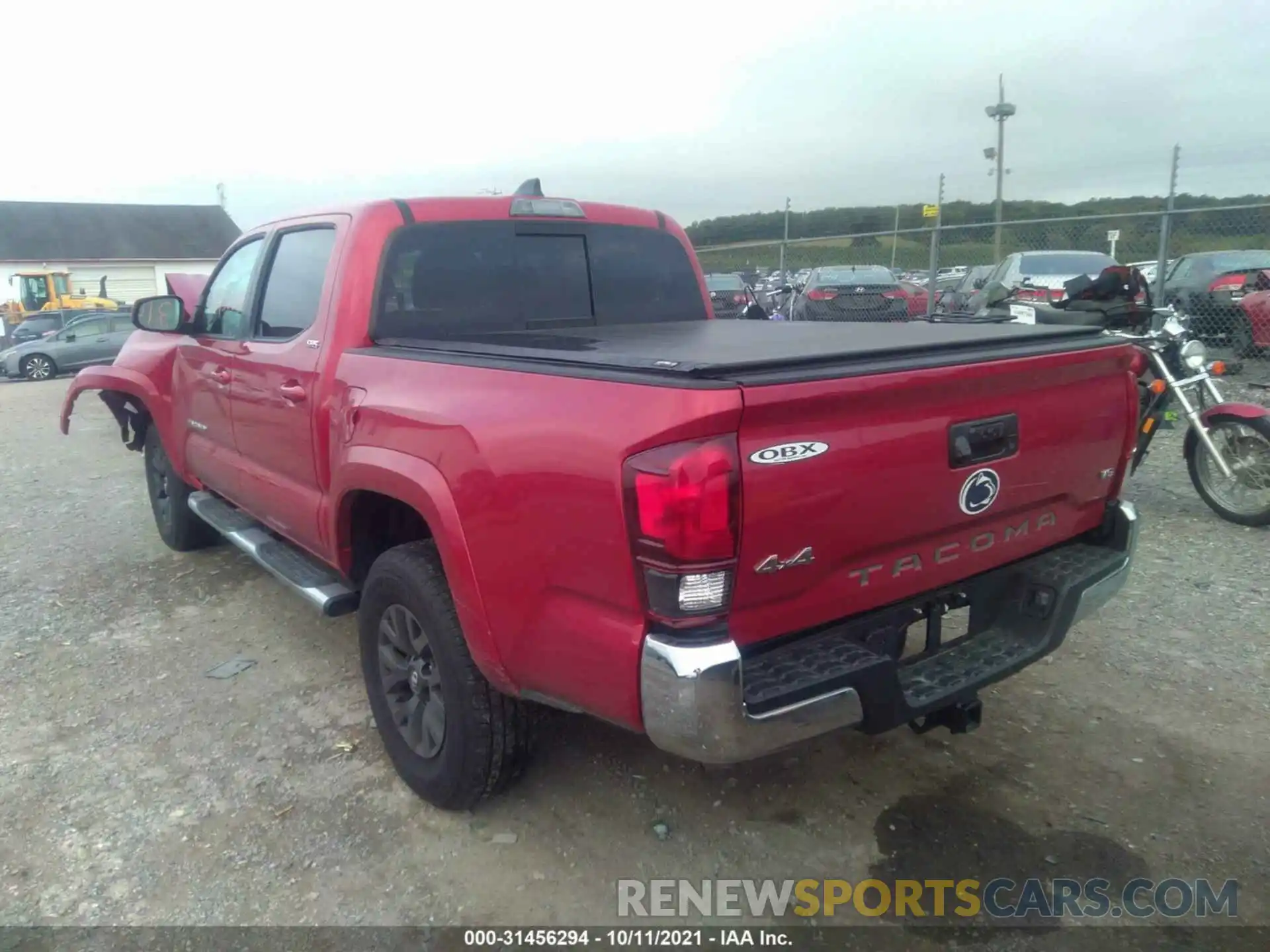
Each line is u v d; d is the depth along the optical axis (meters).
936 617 2.93
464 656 2.94
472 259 3.89
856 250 15.77
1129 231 11.46
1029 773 3.41
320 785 3.42
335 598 3.66
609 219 4.38
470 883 2.90
